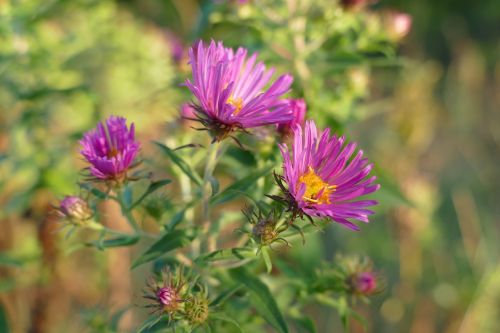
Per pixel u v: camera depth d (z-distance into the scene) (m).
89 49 0.47
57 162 0.39
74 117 0.43
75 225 0.25
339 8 0.35
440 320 0.52
